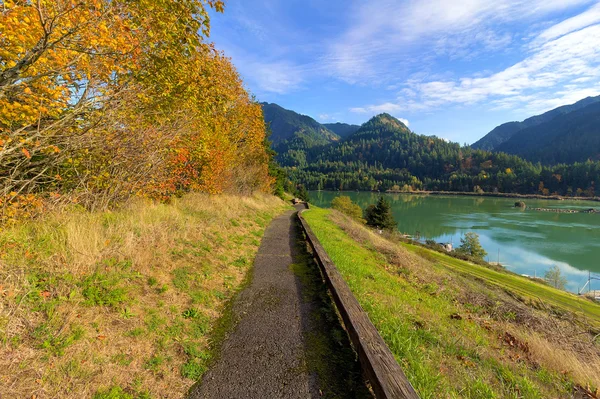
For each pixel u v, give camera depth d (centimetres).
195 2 484
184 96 669
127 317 338
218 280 519
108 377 258
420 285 796
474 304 764
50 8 338
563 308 1375
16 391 215
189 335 351
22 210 431
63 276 345
